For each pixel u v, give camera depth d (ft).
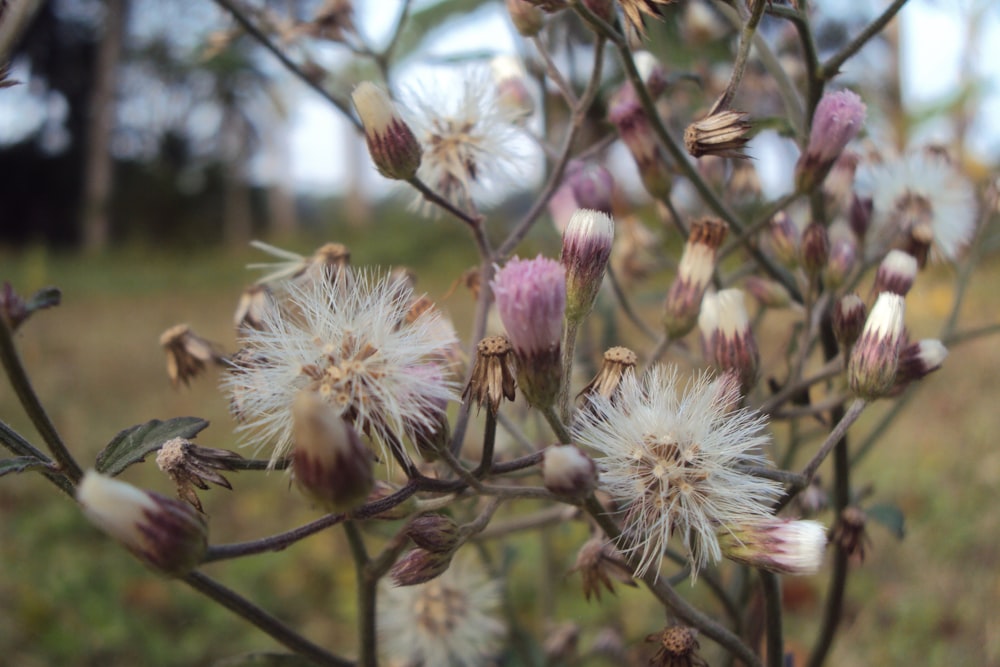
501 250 0.30
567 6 0.28
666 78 0.35
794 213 0.41
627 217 0.49
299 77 0.40
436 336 0.25
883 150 0.38
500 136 0.33
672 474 0.23
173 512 0.20
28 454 0.24
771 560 0.22
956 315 0.39
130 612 0.79
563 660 0.41
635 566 0.25
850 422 0.25
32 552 0.87
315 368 0.24
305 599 0.83
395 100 0.34
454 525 0.24
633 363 0.25
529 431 0.41
